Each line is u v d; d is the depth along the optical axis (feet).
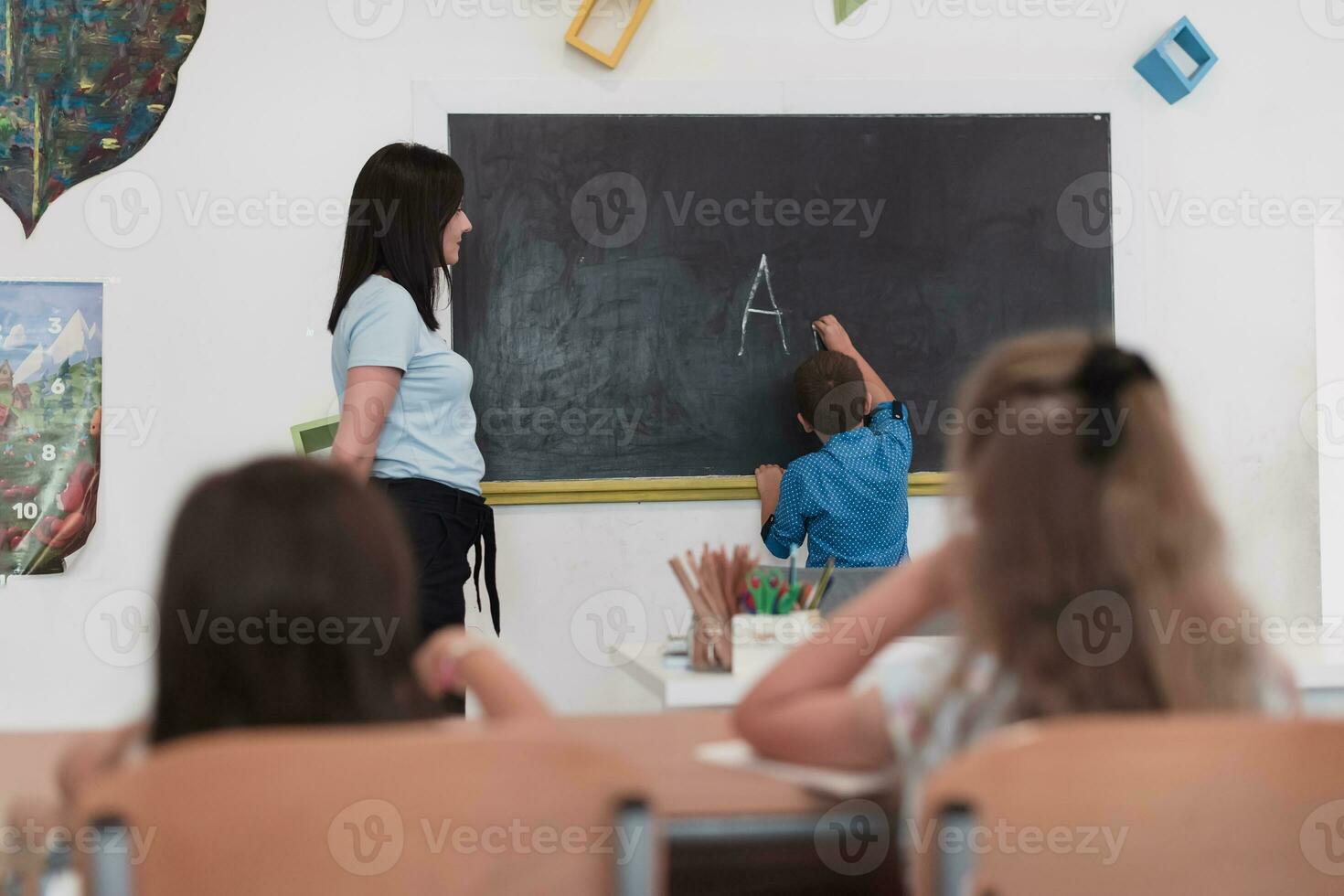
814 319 10.99
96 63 10.50
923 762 3.19
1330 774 2.77
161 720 2.96
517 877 2.76
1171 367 11.29
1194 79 11.10
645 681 6.40
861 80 10.99
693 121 10.90
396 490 8.00
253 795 2.63
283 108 10.65
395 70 10.72
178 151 10.58
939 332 11.07
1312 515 11.41
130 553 10.59
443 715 4.15
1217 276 11.33
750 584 6.29
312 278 10.69
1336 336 11.33
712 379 10.93
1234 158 11.32
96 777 2.86
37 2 10.45
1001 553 3.09
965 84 11.05
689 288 10.91
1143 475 3.03
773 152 10.95
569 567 10.87
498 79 10.76
